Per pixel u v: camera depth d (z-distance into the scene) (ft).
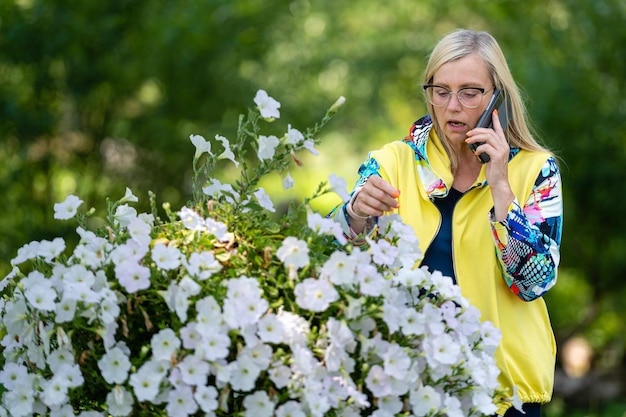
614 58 43.52
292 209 12.34
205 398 10.80
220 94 40.09
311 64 48.42
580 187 44.57
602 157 43.62
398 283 12.21
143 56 36.99
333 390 11.20
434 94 14.16
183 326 11.17
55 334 11.80
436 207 14.24
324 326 11.18
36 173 37.63
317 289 11.12
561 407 46.52
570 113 42.32
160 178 40.11
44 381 11.48
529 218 13.79
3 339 11.99
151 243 11.76
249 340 10.91
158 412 11.07
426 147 14.56
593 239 46.62
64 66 37.11
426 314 11.68
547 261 13.26
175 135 38.93
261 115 12.54
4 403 11.52
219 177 40.40
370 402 11.68
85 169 38.99
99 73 37.04
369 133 56.49
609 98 43.62
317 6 51.62
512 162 14.30
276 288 11.48
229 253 11.84
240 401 11.48
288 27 44.88
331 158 59.36
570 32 44.24
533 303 14.25
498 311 13.84
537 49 44.37
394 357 11.27
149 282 11.00
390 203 13.15
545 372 13.87
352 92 54.34
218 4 38.01
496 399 12.56
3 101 35.73
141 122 38.68
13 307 11.59
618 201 44.19
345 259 11.26
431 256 14.08
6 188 36.86
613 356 54.34
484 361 12.07
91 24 36.19
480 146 13.47
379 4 54.54
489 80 14.05
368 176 14.58
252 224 12.21
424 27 56.13
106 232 12.71
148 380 10.78
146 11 37.60
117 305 11.29
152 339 10.84
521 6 45.52
